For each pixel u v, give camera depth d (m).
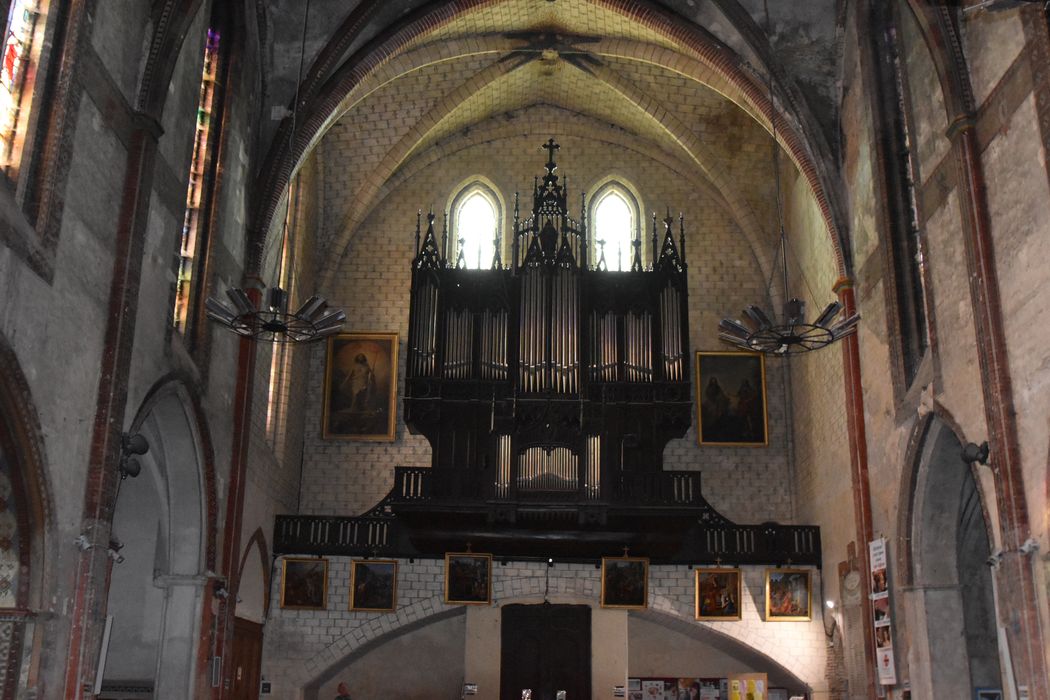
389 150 29.58
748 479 28.81
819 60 23.02
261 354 23.48
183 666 18.58
